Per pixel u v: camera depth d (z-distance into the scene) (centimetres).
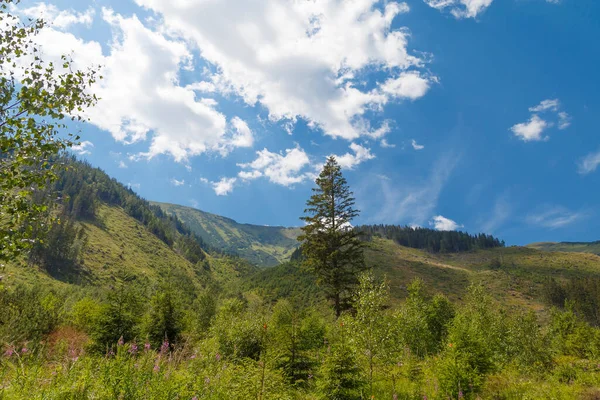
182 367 726
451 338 1156
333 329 1477
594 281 13575
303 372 1020
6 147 700
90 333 1523
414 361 1300
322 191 2770
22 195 693
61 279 11494
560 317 4838
